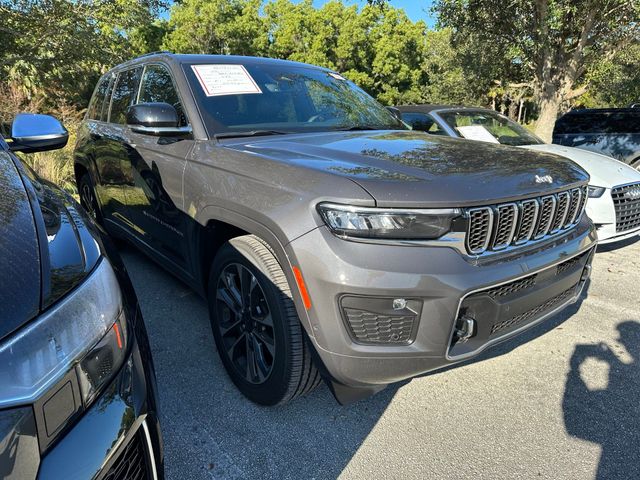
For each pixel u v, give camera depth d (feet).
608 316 11.22
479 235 6.26
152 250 10.73
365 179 6.00
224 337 8.20
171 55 10.43
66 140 8.14
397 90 115.85
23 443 3.05
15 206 4.40
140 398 4.00
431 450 6.88
